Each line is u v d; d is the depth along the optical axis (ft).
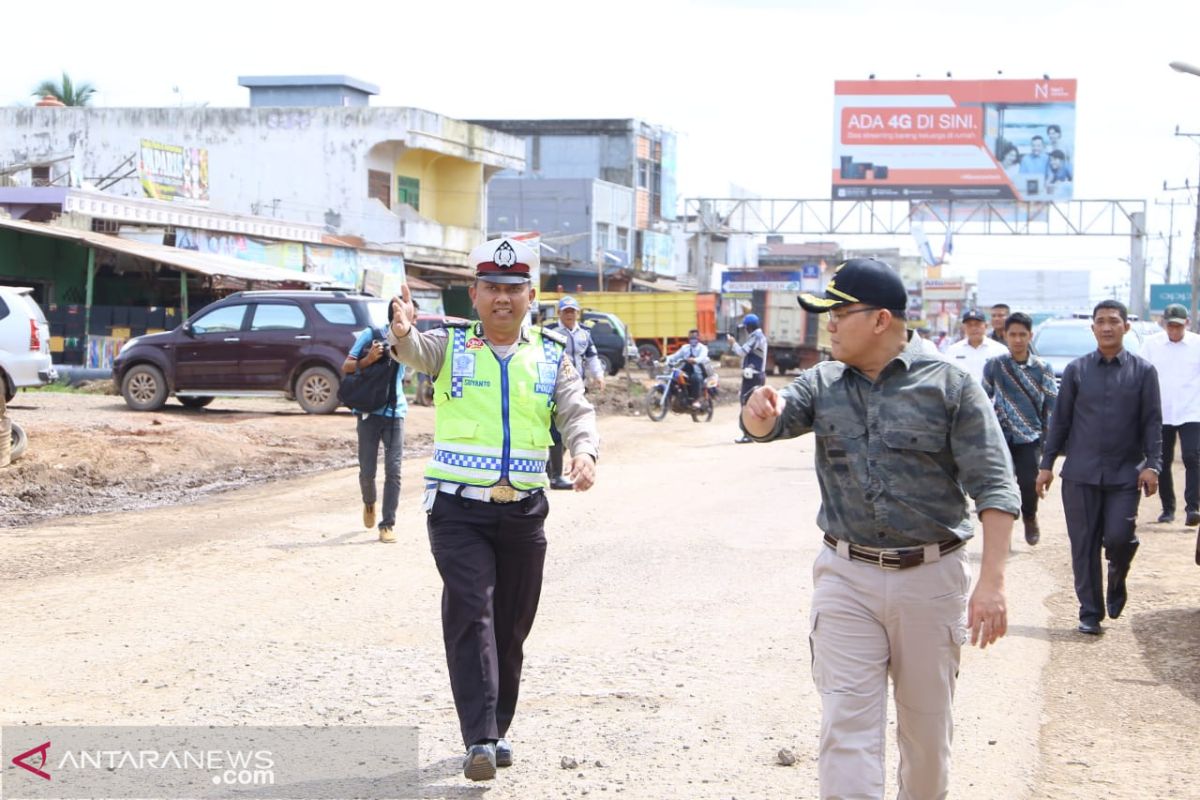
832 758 13.73
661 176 238.89
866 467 13.87
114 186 153.89
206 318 74.13
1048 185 207.21
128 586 29.73
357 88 184.44
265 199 155.22
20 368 67.97
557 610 28.40
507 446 17.57
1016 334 36.35
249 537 36.88
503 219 206.49
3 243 102.94
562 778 17.81
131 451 51.98
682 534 38.93
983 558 13.69
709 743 19.43
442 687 22.04
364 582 30.76
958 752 19.52
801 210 220.64
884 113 210.59
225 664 23.24
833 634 13.98
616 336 143.95
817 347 178.40
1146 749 19.89
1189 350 44.01
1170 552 38.47
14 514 40.55
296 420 69.21
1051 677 24.17
